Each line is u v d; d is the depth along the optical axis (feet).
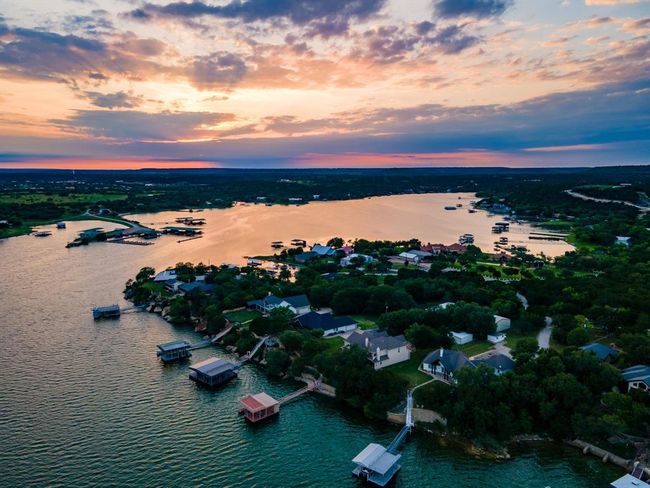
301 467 295.69
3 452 304.30
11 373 415.23
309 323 494.18
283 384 406.21
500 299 535.60
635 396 321.52
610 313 460.14
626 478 264.72
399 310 488.85
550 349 375.86
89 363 440.04
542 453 304.91
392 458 287.89
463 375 339.57
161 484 278.26
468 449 310.04
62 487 273.75
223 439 323.78
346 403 370.53
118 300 638.53
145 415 352.49
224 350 479.41
